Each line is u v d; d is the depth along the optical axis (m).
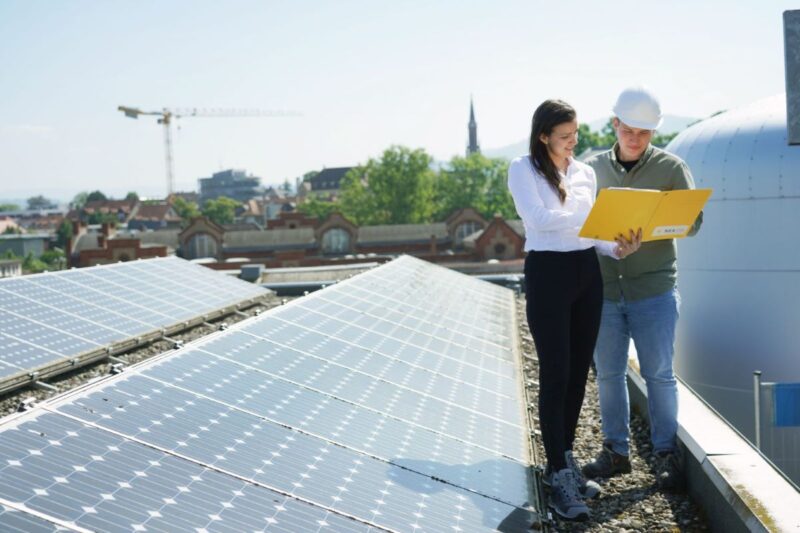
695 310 11.47
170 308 13.45
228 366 5.64
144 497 3.42
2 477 3.16
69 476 3.36
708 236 11.20
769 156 10.64
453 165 141.62
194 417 4.46
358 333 8.23
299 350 6.75
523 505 4.80
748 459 5.11
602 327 5.84
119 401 4.32
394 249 80.12
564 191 4.91
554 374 4.98
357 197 128.50
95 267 14.34
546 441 5.11
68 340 10.23
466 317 12.02
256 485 3.92
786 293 10.62
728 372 11.18
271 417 4.89
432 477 4.78
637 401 7.87
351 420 5.36
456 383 7.45
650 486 5.82
